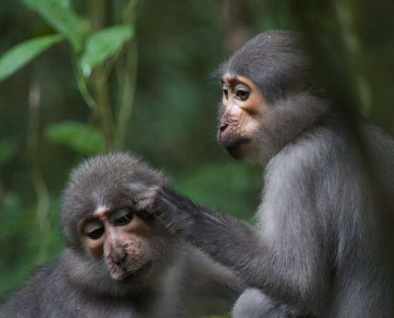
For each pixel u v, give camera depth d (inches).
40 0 721.0
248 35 992.2
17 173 1119.0
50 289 593.3
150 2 1211.9
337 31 366.0
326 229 479.5
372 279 474.3
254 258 486.9
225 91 530.0
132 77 886.4
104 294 561.3
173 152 1122.0
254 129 512.4
